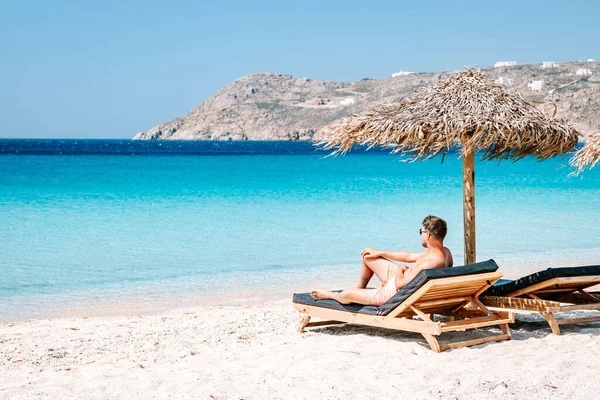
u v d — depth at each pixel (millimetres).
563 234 14992
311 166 53906
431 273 5438
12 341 6527
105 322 7570
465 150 6246
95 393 4719
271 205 20812
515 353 5426
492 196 23797
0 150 105250
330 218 17578
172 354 5875
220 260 11984
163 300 9102
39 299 9125
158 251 12797
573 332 6242
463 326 5672
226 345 6160
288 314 7746
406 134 6223
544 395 4363
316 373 4996
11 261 11766
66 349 6172
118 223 16531
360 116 6703
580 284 6352
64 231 15148
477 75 6535
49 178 34719
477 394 4430
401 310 5727
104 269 11164
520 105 6422
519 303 6262
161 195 24219
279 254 12562
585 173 39188
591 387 4465
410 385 4672
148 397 4613
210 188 27781
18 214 18109
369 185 29750
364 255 6238
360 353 5594
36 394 4699
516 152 6836
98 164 55594
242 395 4590
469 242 6844
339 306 6277
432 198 23109
